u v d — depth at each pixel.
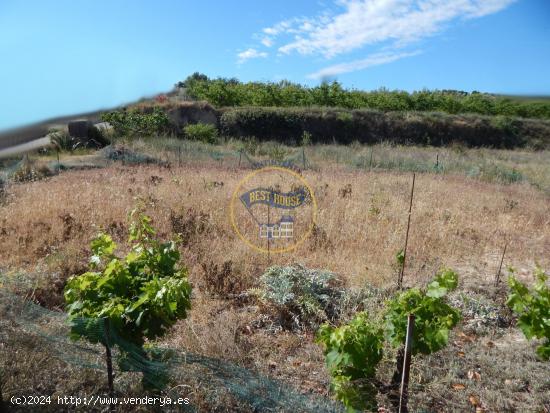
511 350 3.86
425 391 3.29
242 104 27.91
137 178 10.31
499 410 3.12
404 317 2.80
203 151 16.75
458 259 6.06
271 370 3.54
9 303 3.85
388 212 7.64
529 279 5.51
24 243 5.72
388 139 25.70
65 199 7.80
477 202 9.22
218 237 6.18
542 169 16.59
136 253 3.05
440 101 30.12
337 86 29.31
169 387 3.05
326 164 15.48
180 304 2.90
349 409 2.73
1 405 2.79
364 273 5.12
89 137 14.66
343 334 2.69
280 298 4.32
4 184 8.91
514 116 27.59
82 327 2.77
